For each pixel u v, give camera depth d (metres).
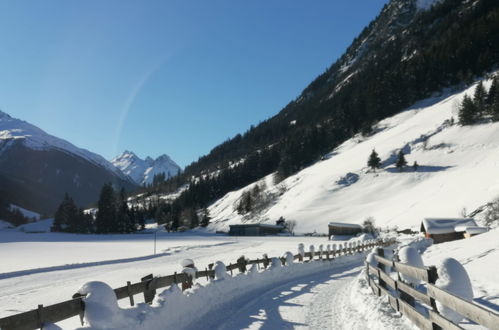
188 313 8.84
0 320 4.36
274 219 107.44
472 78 168.75
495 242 15.58
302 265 19.98
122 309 6.55
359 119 186.25
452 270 5.79
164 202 197.50
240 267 14.81
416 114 162.12
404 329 6.57
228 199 172.88
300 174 144.75
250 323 8.73
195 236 94.12
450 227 44.75
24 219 194.75
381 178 110.75
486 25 191.88
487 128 114.81
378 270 10.16
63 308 5.28
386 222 78.69
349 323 8.30
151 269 23.48
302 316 9.34
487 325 3.53
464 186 79.44
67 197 133.38
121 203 140.75
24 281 19.42
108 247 54.00
